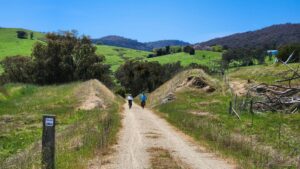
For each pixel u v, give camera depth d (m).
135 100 83.12
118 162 14.12
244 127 23.64
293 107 30.12
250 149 15.96
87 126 20.70
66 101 37.59
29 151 15.23
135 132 22.64
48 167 10.98
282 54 70.50
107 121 23.56
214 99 41.59
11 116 28.84
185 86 48.78
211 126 22.36
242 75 52.28
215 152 16.44
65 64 85.75
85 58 88.25
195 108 35.47
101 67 90.25
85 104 35.88
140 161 14.40
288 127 23.61
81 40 92.62
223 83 48.53
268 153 15.16
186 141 19.69
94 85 50.47
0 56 169.38
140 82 115.38
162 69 117.56
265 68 51.69
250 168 13.33
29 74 86.88
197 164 14.12
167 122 28.81
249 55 148.50
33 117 28.44
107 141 17.89
